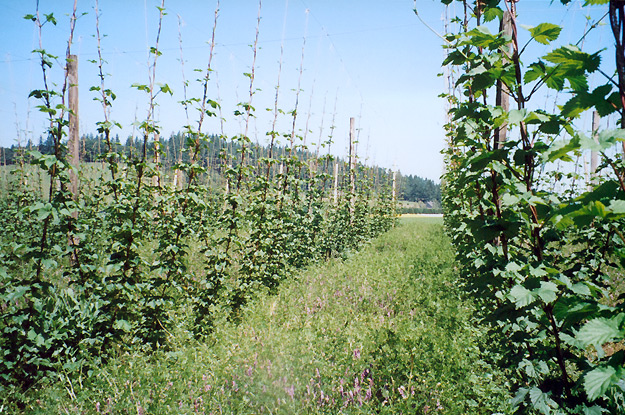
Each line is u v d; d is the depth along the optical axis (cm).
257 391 390
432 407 351
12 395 373
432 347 434
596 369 146
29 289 393
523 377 290
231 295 640
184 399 381
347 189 1516
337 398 377
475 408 336
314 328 558
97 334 456
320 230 1156
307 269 977
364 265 1027
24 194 1201
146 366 441
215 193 1293
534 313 231
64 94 425
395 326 542
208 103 593
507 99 422
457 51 242
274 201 772
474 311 545
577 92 165
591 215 148
